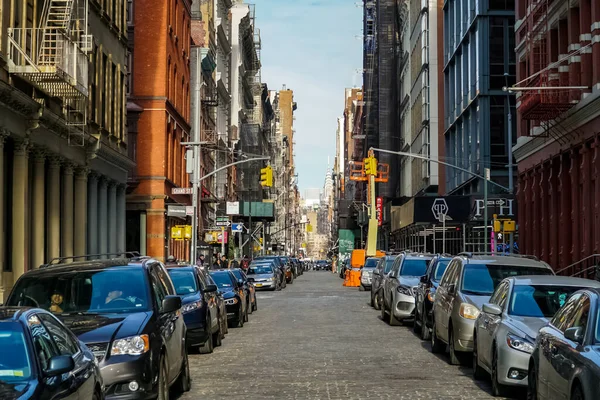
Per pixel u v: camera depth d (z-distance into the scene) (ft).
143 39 161.79
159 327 38.52
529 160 134.31
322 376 51.52
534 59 124.67
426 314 72.69
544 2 117.29
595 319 30.78
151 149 160.76
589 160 104.17
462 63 208.33
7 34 81.05
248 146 340.39
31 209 93.91
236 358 61.62
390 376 51.52
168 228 167.53
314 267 551.18
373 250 218.38
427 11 249.75
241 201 316.40
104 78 123.44
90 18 113.39
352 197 504.02
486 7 184.96
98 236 124.67
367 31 410.72
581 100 101.96
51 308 39.45
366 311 113.80
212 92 243.81
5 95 80.07
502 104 185.16
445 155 237.45
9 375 24.41
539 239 130.72
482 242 182.39
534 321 43.14
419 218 179.22
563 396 31.12
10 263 87.66
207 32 231.71
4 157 87.04
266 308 121.39
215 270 93.45
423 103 250.57
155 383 36.06
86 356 29.89
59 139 100.37
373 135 369.30
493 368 43.91
